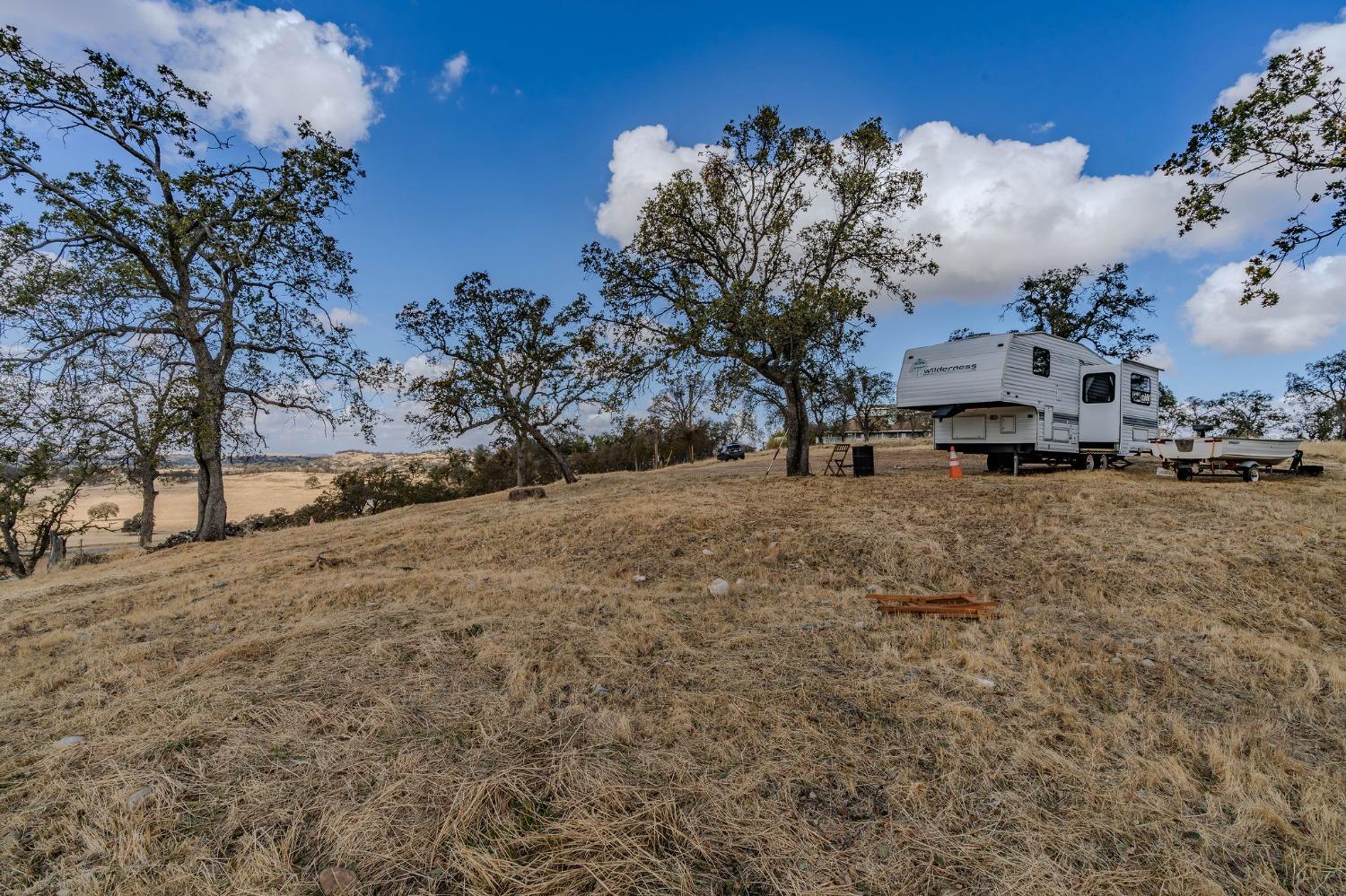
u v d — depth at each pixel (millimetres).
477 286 21281
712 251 14820
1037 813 2359
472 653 4168
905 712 3172
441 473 34344
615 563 7336
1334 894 1946
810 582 6148
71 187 12859
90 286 13500
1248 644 4086
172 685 3797
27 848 2223
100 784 2611
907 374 13656
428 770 2639
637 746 2861
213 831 2287
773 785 2551
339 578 7234
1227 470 11008
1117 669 3727
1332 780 2553
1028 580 5805
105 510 21828
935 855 2129
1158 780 2553
